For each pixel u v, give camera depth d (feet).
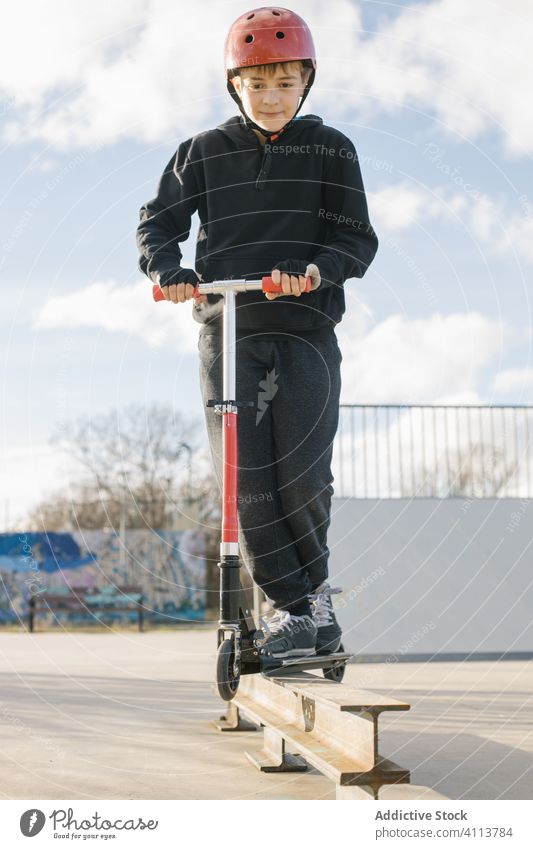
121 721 13.01
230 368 8.42
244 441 9.31
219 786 8.58
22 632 51.11
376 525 30.73
